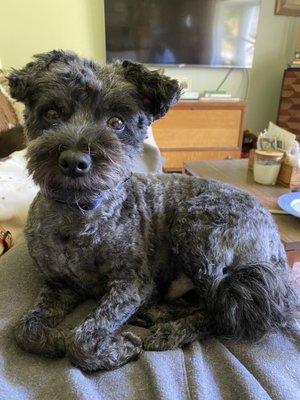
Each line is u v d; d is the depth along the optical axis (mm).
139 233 999
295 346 837
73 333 772
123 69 1021
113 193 926
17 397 633
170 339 849
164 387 665
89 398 625
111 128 953
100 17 3326
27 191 1174
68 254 916
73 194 841
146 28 3338
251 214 1045
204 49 3514
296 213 1328
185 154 3424
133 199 1033
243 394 668
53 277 953
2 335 773
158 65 3496
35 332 780
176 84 990
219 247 969
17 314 843
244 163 2121
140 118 1021
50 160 817
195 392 663
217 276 951
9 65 3322
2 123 1742
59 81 923
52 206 907
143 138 1057
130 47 3373
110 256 933
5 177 1196
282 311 933
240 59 3625
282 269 1065
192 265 979
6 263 976
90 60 1026
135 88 999
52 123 936
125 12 3250
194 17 3375
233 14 3430
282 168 1731
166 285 1110
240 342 845
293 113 3654
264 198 1571
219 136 3467
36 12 3207
